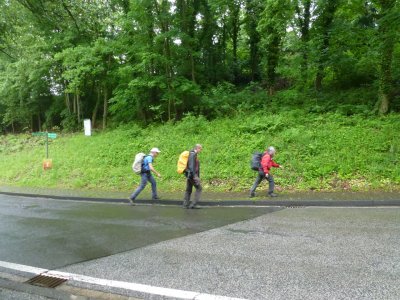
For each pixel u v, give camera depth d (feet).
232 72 89.71
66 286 14.56
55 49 77.92
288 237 20.07
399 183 32.94
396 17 43.19
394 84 54.75
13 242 21.83
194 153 31.94
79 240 21.63
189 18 68.59
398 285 12.91
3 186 55.01
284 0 52.54
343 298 12.08
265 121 51.34
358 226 21.77
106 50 67.72
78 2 23.73
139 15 60.08
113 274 15.47
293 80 73.36
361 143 40.50
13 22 23.52
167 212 30.30
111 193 41.93
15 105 104.99
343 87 64.69
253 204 31.60
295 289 12.96
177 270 15.53
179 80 63.57
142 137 59.41
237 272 14.94
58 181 52.70
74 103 93.56
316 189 34.45
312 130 46.37
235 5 82.02
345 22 55.77
